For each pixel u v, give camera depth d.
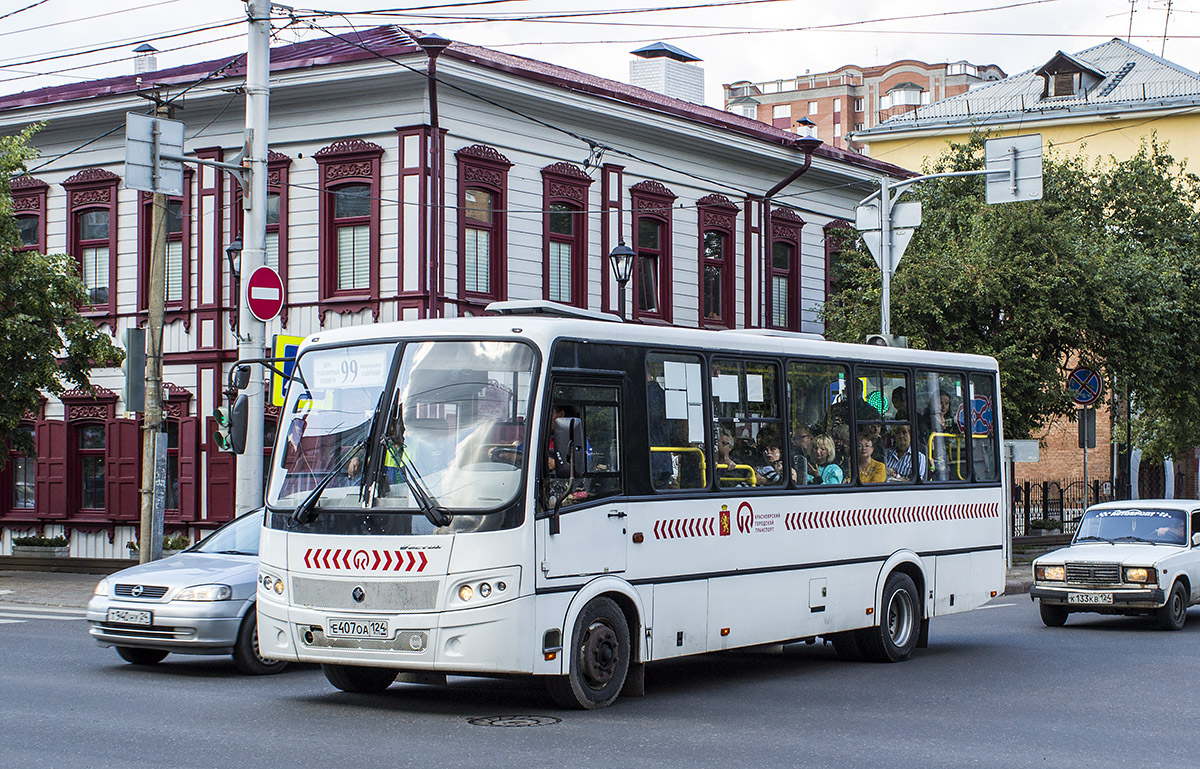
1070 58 56.25
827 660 15.11
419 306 24.86
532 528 10.52
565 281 27.95
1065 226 28.22
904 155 57.81
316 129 26.14
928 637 17.11
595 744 9.55
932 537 15.62
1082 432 28.45
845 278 31.94
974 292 26.42
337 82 25.30
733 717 10.89
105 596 13.41
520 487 10.52
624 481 11.58
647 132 29.52
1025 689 12.73
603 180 28.67
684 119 29.91
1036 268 27.25
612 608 11.35
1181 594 19.02
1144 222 33.19
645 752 9.29
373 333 11.30
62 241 29.27
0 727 10.11
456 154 25.47
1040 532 36.72
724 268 31.84
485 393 10.78
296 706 11.23
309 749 9.28
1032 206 27.73
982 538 16.52
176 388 27.59
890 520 14.93
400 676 11.46
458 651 10.34
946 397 16.12
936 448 15.88
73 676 13.02
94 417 28.98
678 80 35.72
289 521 10.99
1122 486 37.31
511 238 26.53
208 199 27.34
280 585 11.01
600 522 11.23
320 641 10.76
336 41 27.83
